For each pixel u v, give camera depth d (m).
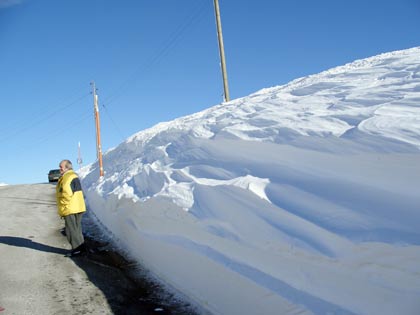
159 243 5.34
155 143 9.38
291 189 3.68
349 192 3.28
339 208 3.17
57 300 4.64
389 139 3.44
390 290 2.61
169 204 4.94
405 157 3.13
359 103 4.76
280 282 3.32
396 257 2.59
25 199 14.59
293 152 4.20
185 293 4.64
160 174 6.20
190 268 4.52
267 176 4.11
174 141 7.55
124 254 6.63
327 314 2.85
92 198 11.36
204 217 4.25
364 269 2.74
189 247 4.57
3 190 19.36
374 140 3.54
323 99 5.53
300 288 3.16
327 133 4.13
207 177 5.00
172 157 6.75
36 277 5.44
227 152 5.25
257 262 3.60
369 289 2.71
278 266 3.38
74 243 6.56
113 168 12.55
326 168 3.71
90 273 5.62
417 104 3.99
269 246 3.42
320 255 2.96
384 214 2.90
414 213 2.77
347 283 2.85
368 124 3.85
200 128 6.86
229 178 4.58
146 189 6.43
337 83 6.15
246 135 5.18
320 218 3.19
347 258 2.81
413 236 2.59
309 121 4.68
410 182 3.00
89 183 15.57
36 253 6.68
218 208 4.18
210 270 4.11
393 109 4.06
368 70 6.27
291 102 6.01
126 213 6.97
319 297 3.01
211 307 4.12
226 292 3.87
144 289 5.00
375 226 2.83
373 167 3.34
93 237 8.09
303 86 6.91
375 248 2.67
